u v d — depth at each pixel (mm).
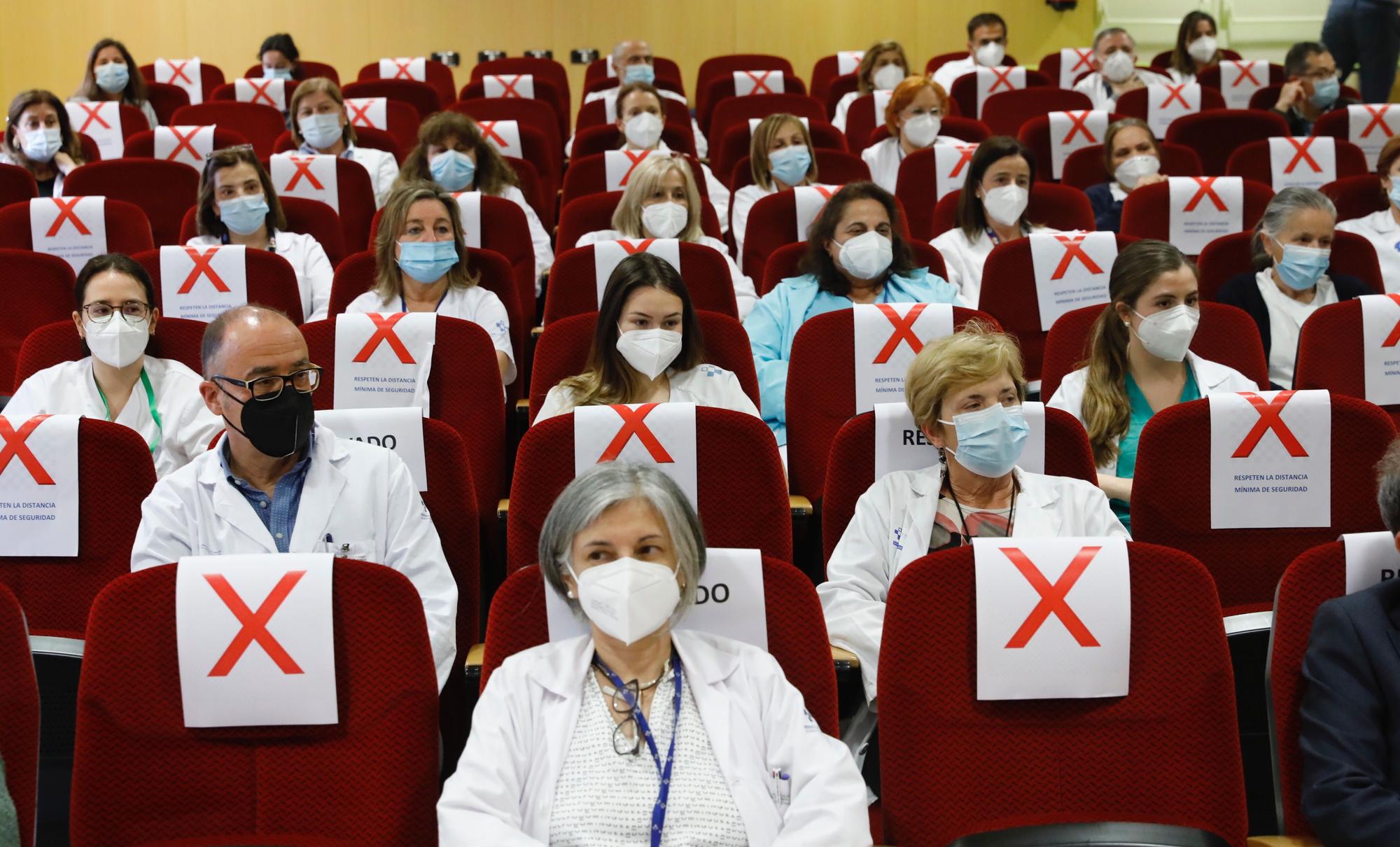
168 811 2211
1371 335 3822
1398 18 9938
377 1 11500
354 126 7426
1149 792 2258
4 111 11359
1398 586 2316
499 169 6223
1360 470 3062
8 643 2197
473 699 2484
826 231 4574
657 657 2309
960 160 6250
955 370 2883
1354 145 6410
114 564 2967
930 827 2248
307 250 5316
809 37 11844
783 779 2211
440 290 4598
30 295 4586
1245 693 2812
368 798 2223
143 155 6871
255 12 11461
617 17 11688
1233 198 5430
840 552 2955
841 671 2541
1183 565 2295
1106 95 9305
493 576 3721
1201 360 3766
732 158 7098
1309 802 2191
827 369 3742
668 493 2277
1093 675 2258
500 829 2041
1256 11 11664
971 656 2285
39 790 2711
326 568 2248
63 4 11344
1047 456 3090
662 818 2119
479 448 3682
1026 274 4668
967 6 11867
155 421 3670
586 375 3732
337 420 3043
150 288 3730
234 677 2207
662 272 3701
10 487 2947
